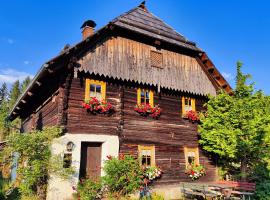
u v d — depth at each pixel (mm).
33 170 9195
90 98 11891
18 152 9352
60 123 10898
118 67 12742
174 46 15109
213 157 15820
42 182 9766
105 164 11008
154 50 14422
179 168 14039
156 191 12828
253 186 11156
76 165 10641
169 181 13430
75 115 11391
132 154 12477
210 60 15703
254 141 13031
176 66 15133
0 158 9484
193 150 14898
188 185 11953
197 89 15680
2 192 11266
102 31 12234
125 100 12961
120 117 12445
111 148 11703
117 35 13227
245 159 14055
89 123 11641
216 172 15703
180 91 15031
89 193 9750
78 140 10953
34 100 15992
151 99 13891
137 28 14000
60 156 9766
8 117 21375
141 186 11453
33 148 9258
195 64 16172
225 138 13898
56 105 11852
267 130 13102
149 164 13070
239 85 14805
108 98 12461
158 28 15547
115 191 10289
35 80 11320
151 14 16219
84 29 13930
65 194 10055
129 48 13453
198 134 15336
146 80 13539
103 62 12328
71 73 11695
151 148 13211
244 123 13344
